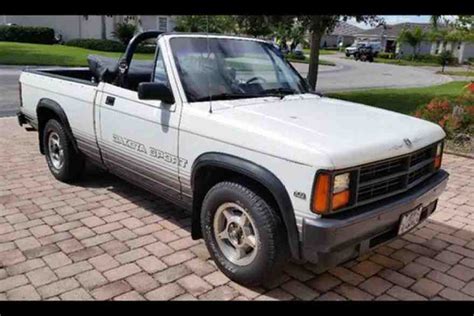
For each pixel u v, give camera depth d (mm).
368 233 3021
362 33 74688
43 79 5555
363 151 2928
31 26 36312
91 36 39500
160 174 3936
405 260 3881
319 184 2781
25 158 6566
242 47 4359
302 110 3686
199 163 3445
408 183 3320
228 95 3848
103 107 4441
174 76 3740
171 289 3332
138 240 4074
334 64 38031
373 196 3078
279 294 3324
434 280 3578
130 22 37906
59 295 3227
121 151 4332
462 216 4855
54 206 4801
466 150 7512
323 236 2789
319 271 3641
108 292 3275
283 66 4574
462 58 49312
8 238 4047
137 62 4754
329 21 12289
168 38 4000
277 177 2967
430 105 8930
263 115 3439
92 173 5762
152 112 3859
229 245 3482
